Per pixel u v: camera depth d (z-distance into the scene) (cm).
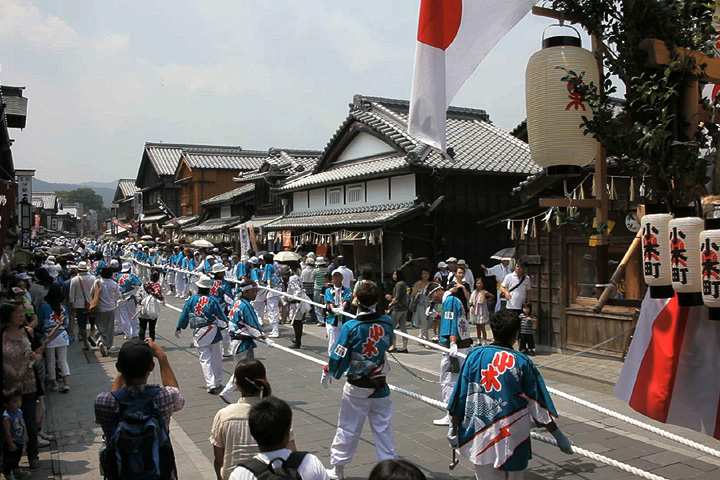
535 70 430
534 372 429
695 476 585
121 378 407
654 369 398
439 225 1884
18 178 2041
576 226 452
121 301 1393
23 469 634
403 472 211
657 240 370
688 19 394
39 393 687
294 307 1775
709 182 420
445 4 499
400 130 2002
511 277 1262
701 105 409
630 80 396
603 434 722
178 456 671
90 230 11475
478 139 2200
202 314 955
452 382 742
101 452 373
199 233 3781
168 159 5166
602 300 446
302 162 2983
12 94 1440
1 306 622
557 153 424
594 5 411
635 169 390
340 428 565
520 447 421
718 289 335
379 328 566
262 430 309
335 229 2081
